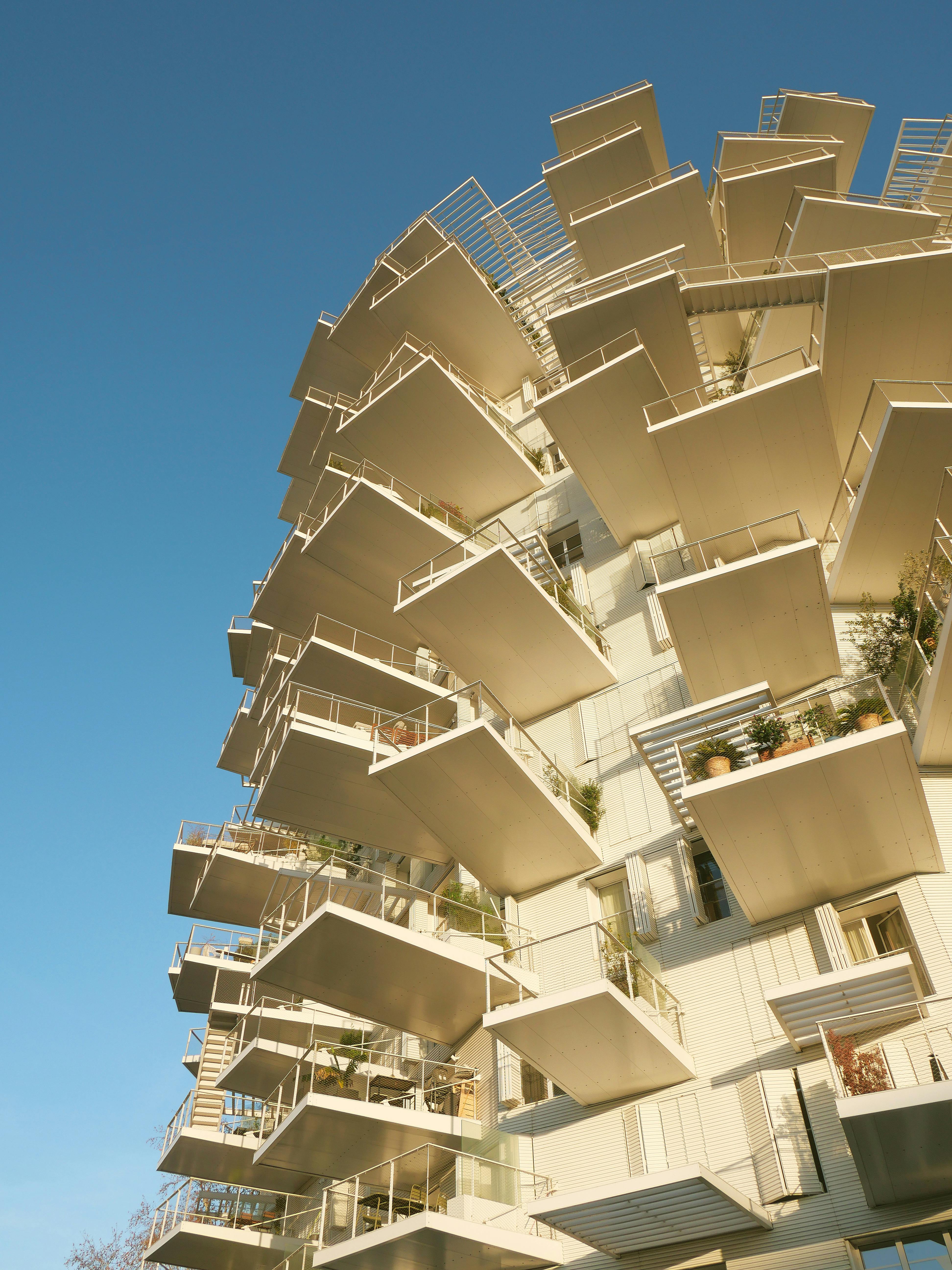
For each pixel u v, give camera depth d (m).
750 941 15.13
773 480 19.16
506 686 21.25
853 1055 11.16
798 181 25.62
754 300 21.36
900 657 15.97
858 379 19.86
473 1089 17.59
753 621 16.62
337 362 34.72
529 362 31.06
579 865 18.30
